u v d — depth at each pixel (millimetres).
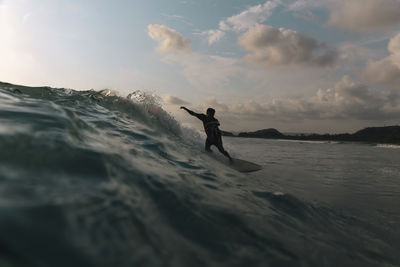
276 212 2330
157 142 3633
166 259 1127
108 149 2127
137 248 1114
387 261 1928
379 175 6125
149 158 2641
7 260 770
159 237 1274
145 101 6645
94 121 3564
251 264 1339
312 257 1629
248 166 6121
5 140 1478
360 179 5461
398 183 5160
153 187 1792
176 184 2021
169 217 1531
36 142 1615
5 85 4426
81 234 1025
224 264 1261
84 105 4516
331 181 5090
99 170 1652
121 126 3850
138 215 1364
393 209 3359
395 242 2332
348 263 1713
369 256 1945
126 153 2334
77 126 2334
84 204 1223
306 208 2740
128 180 1729
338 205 3334
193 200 1851
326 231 2260
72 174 1477
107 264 945
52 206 1096
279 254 1531
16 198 1056
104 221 1177
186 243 1330
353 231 2451
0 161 1291
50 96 4480
